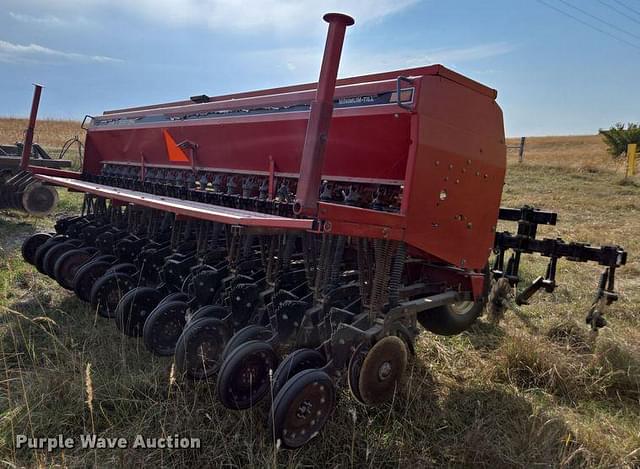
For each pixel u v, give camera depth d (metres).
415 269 4.18
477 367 4.07
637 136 24.25
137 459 2.66
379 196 3.73
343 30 2.50
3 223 8.63
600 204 12.90
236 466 2.67
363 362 2.88
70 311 4.80
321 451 2.86
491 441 2.98
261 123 4.14
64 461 2.57
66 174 6.34
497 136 3.86
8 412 2.95
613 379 3.84
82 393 3.15
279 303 3.49
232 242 3.72
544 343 4.39
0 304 4.82
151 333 3.52
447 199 3.46
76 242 5.55
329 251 3.26
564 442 3.01
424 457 2.87
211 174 5.18
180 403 3.13
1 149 9.65
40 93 6.09
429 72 3.32
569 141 50.19
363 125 3.51
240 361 2.82
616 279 6.71
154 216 5.05
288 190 4.17
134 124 5.83
